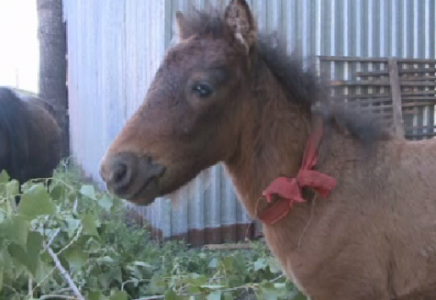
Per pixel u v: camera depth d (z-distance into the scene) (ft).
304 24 22.33
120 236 16.76
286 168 8.14
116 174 7.59
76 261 9.71
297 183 7.89
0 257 7.97
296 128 8.19
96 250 10.63
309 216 7.98
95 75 31.42
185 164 7.79
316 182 7.81
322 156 8.14
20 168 17.89
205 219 20.24
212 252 18.11
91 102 32.71
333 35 22.99
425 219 7.64
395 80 24.07
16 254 7.93
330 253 7.86
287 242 8.17
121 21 25.00
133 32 23.00
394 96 24.09
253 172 8.24
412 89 25.08
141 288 11.39
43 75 34.45
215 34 7.89
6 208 9.06
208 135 7.82
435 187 7.75
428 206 7.68
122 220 19.85
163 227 19.53
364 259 7.76
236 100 7.95
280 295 9.80
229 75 7.78
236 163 8.33
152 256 15.51
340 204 7.86
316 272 7.97
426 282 7.68
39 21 34.42
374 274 7.75
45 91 34.42
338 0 22.89
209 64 7.67
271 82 8.15
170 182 7.75
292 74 8.20
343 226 7.81
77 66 37.58
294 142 8.16
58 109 34.50
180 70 7.68
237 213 20.62
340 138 8.24
